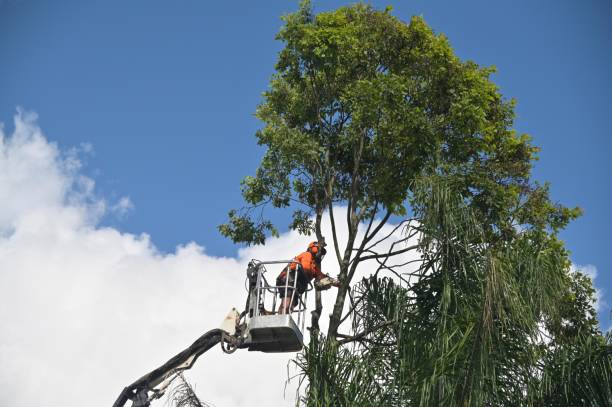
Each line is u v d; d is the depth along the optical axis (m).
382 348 14.37
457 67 17.36
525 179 17.73
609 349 14.02
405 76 17.52
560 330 14.50
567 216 17.81
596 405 13.82
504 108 18.45
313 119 18.30
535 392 13.73
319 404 13.71
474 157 17.47
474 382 12.89
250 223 18.27
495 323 13.91
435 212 13.98
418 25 17.67
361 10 18.22
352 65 17.80
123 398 16.52
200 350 16.64
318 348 14.20
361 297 14.82
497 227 15.41
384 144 16.80
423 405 13.16
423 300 14.27
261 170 18.02
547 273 14.31
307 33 17.61
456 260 14.20
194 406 14.88
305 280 16.16
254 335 16.00
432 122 16.86
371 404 13.68
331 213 16.97
